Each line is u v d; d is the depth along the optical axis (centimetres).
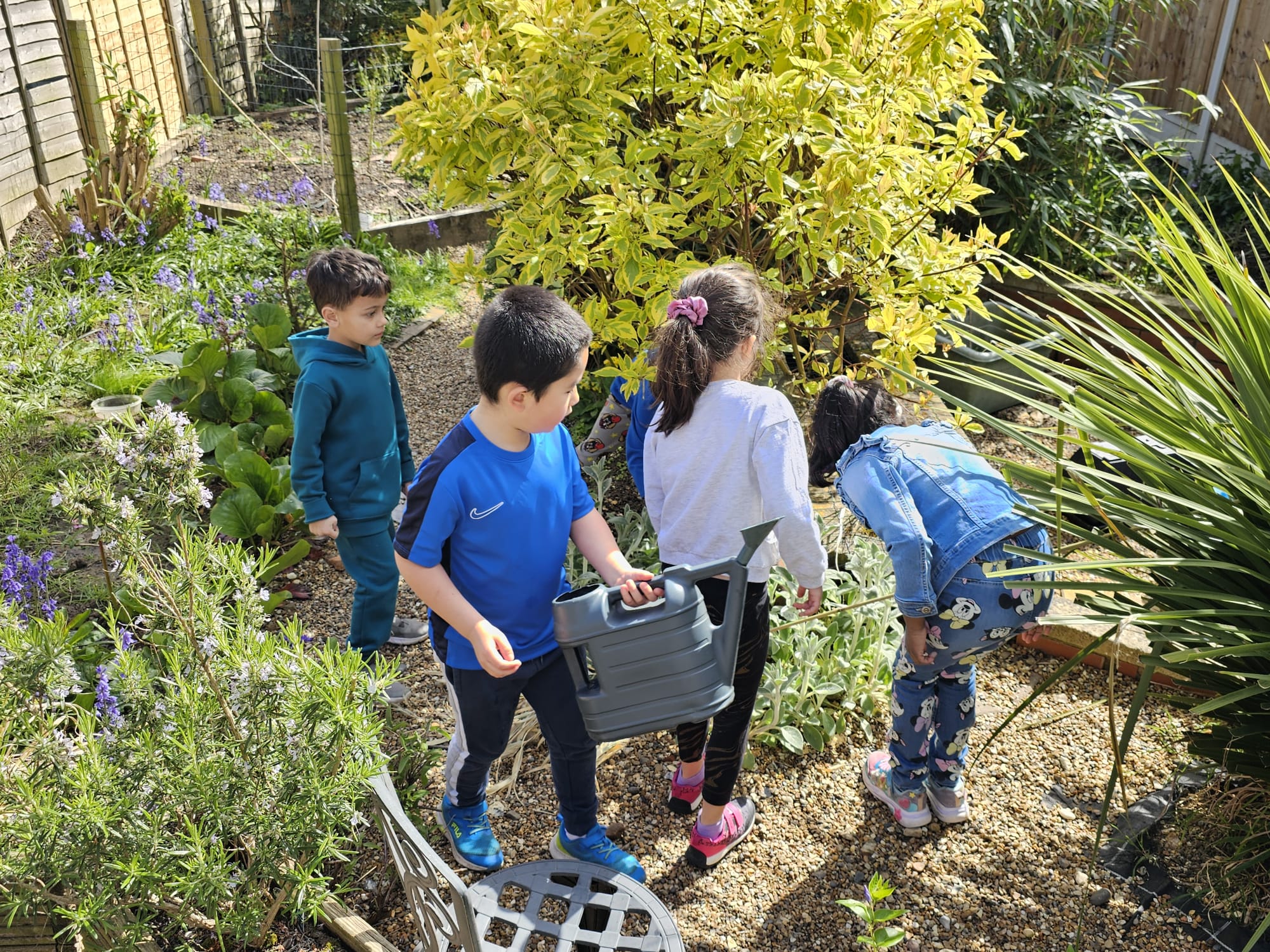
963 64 352
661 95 367
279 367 500
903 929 240
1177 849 255
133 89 727
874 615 313
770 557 228
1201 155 700
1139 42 673
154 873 204
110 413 446
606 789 285
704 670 199
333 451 300
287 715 219
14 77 636
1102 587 211
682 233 341
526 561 218
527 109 318
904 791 265
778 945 239
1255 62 650
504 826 272
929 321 352
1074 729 300
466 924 185
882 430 241
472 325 580
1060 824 268
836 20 338
